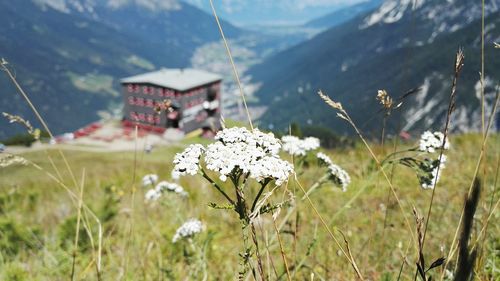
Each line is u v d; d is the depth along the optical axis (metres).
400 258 4.54
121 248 5.58
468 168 8.72
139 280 4.59
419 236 2.02
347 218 6.07
